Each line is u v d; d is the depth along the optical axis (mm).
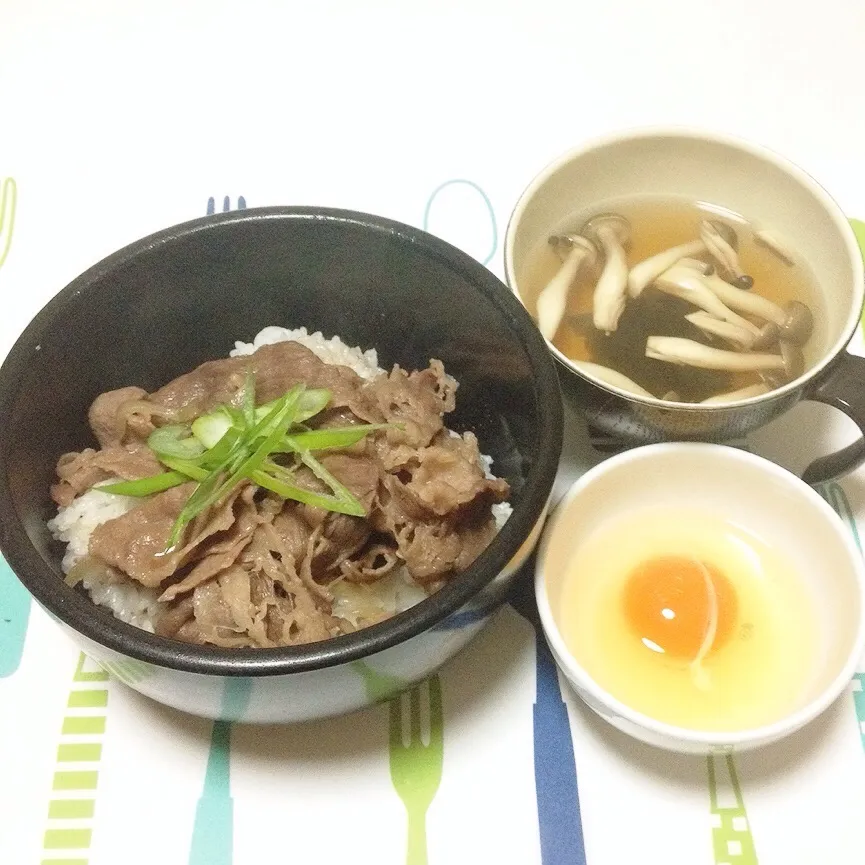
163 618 311
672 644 318
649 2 507
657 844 294
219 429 331
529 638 329
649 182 382
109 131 471
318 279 362
